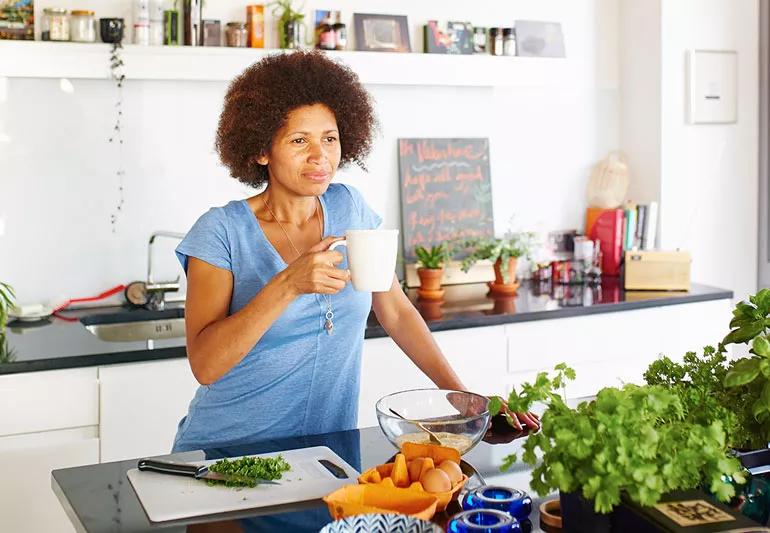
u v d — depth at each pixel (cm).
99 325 337
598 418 123
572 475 125
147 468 169
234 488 159
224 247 200
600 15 417
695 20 406
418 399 176
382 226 390
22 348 287
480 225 404
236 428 202
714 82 411
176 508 150
